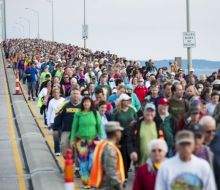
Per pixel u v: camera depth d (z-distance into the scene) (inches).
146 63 3043.8
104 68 2731.3
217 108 1208.8
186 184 662.5
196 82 2183.8
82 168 1131.3
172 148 1052.5
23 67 3914.9
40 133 1833.2
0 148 1628.9
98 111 1206.3
